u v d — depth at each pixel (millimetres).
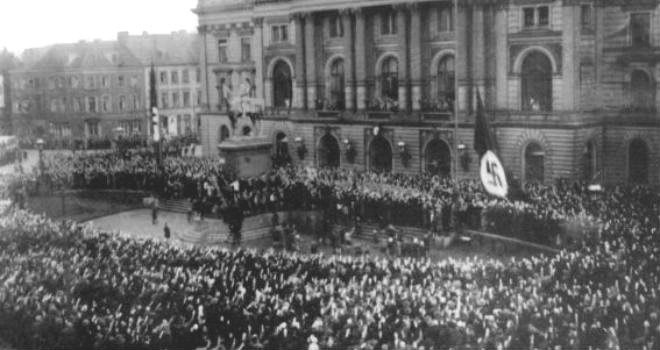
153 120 106688
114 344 39875
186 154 132250
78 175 96625
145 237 67750
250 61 126188
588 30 85312
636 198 71938
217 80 130750
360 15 102125
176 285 48594
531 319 40156
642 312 40094
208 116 131375
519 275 50406
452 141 93062
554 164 85438
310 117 108250
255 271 53094
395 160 98812
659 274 47438
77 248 58062
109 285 47812
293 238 73312
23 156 103688
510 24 88875
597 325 38438
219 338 39438
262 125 118062
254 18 119625
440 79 97438
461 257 65938
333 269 52781
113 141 130000
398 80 99750
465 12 90688
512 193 74312
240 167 89188
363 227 77125
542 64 88000
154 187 96562
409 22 97625
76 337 40688
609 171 85875
